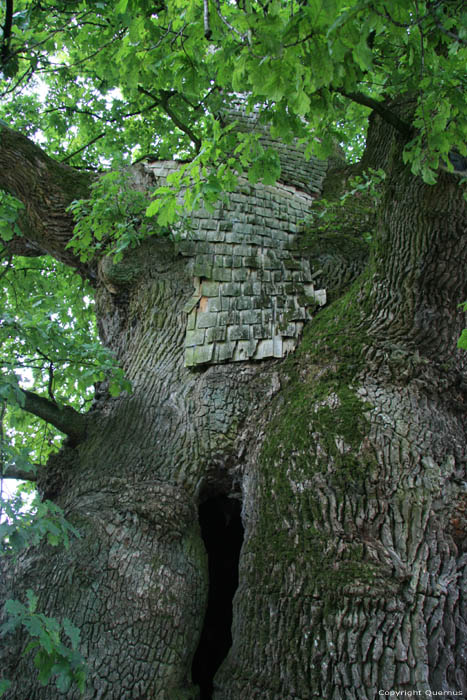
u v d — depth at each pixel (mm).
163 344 4887
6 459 2850
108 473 4164
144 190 5680
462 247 3627
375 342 3994
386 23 2436
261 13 2443
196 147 7141
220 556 4836
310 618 3117
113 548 3723
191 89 3371
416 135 3309
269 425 4105
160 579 3629
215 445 4191
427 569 3115
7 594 3691
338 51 2207
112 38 4562
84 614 3461
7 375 3416
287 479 3621
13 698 3234
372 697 2795
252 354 4535
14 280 7582
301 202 6172
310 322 4734
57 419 4516
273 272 5168
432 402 3830
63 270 8297
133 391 4695
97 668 3281
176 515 3912
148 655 3365
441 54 3355
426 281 3756
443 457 3547
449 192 3434
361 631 2971
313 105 2844
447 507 3355
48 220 5480
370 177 5801
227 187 3758
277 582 3330
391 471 3438
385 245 3832
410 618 2967
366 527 3279
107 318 5531
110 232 5195
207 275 5082
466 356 4035
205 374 4559
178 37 3217
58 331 4309
